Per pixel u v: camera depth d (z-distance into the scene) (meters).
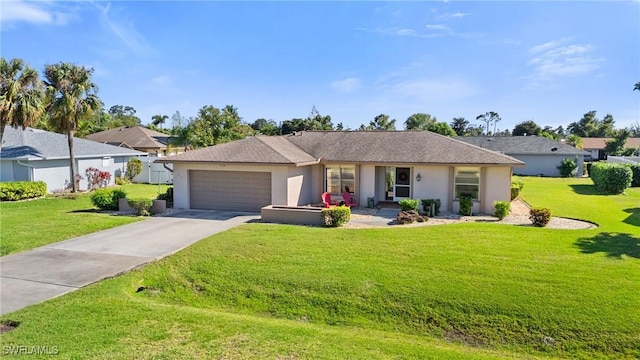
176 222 16.34
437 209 18.42
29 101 22.86
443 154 19.45
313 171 21.17
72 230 14.66
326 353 6.29
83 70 25.25
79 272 10.17
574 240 12.55
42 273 10.09
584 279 9.11
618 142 63.72
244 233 13.57
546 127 101.06
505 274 9.47
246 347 6.38
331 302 8.64
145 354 6.02
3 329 6.97
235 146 20.47
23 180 24.75
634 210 19.38
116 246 12.53
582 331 7.25
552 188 29.80
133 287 9.48
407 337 7.50
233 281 9.67
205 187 19.75
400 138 22.27
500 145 48.47
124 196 19.50
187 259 11.04
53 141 28.95
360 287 9.03
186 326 7.13
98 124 65.44
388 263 10.35
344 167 20.88
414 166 19.44
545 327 7.44
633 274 9.40
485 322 7.72
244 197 19.14
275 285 9.37
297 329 7.30
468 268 9.90
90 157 28.78
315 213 15.59
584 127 96.44
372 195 20.33
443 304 8.27
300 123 59.44
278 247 11.77
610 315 7.57
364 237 12.95
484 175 18.47
